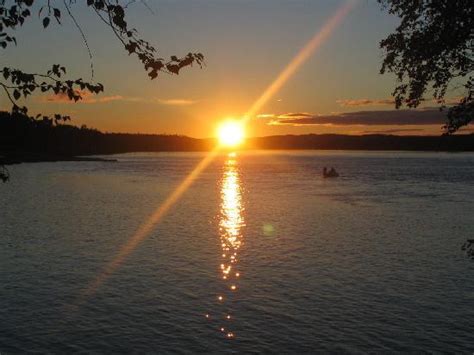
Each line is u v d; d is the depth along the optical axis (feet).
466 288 92.79
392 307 81.97
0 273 105.50
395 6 34.65
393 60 36.24
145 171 563.89
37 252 128.88
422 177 444.55
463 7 32.24
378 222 182.60
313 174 512.22
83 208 232.53
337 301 85.40
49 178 437.17
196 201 264.93
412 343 67.67
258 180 426.51
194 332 72.23
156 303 84.79
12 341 68.74
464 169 595.06
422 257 121.39
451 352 64.90
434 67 35.17
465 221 183.93
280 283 97.30
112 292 91.25
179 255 124.57
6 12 21.04
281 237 152.05
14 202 256.93
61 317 77.82
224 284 96.68
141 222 187.73
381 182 389.19
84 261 117.70
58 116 24.61
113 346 67.51
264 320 76.74
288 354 65.05
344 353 65.16
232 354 65.10
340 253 127.03
